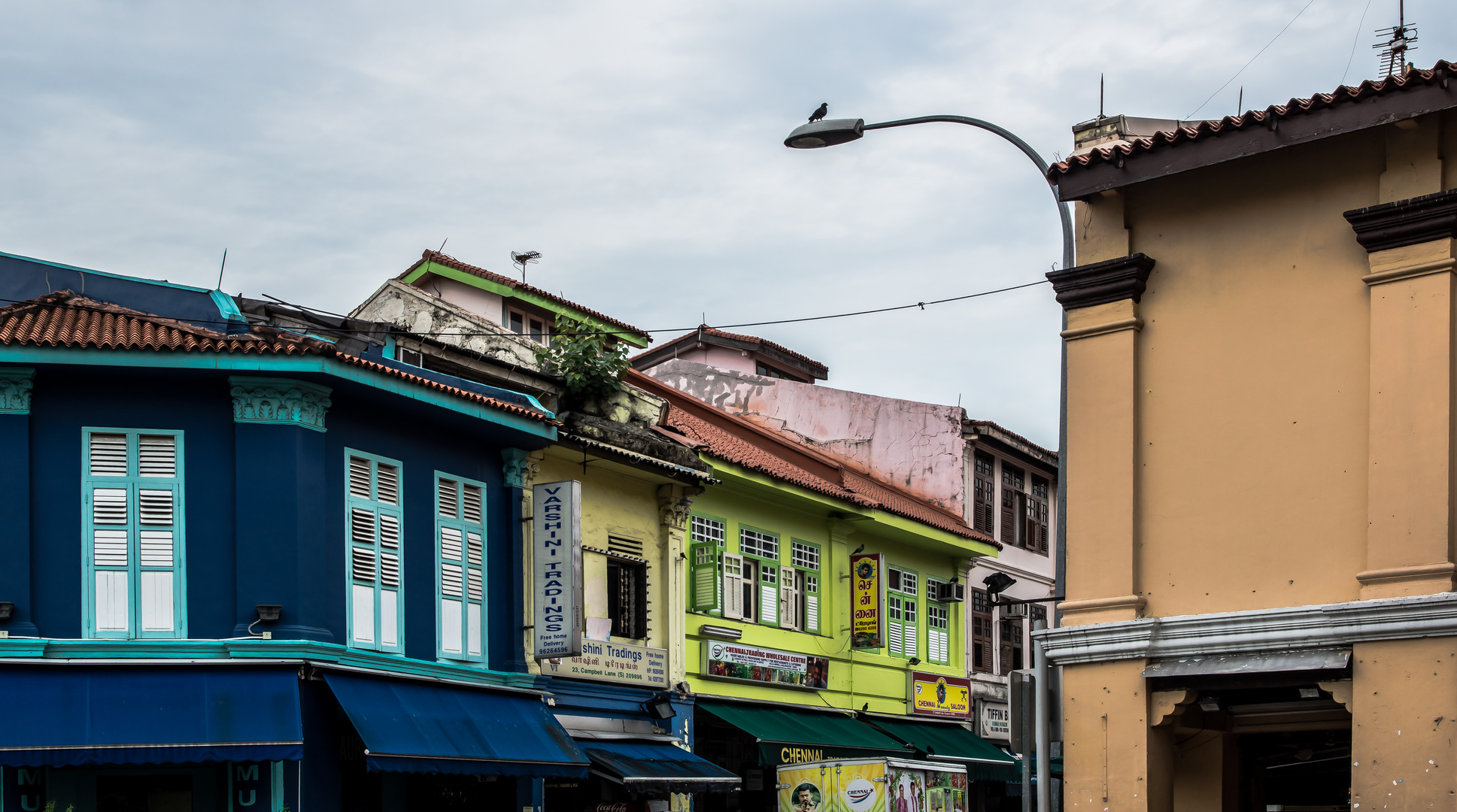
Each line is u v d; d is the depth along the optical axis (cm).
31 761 1400
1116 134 1511
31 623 1509
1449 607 1035
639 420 2355
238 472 1595
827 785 2112
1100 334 1257
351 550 1678
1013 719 1216
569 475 2077
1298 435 1150
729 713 2291
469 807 1828
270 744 1475
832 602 2681
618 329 2883
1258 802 1362
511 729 1775
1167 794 1174
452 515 1845
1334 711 1240
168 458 1591
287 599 1579
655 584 2234
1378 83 1089
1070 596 1236
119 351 1545
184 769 1552
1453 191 1080
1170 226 1244
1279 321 1173
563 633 1881
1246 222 1203
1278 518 1148
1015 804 3222
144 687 1494
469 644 1834
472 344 2384
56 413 1566
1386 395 1100
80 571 1544
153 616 1555
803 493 2531
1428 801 1026
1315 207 1169
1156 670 1159
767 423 3456
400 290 2464
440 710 1692
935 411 3272
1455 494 1068
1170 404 1220
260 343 1582
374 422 1739
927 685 2895
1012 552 3416
